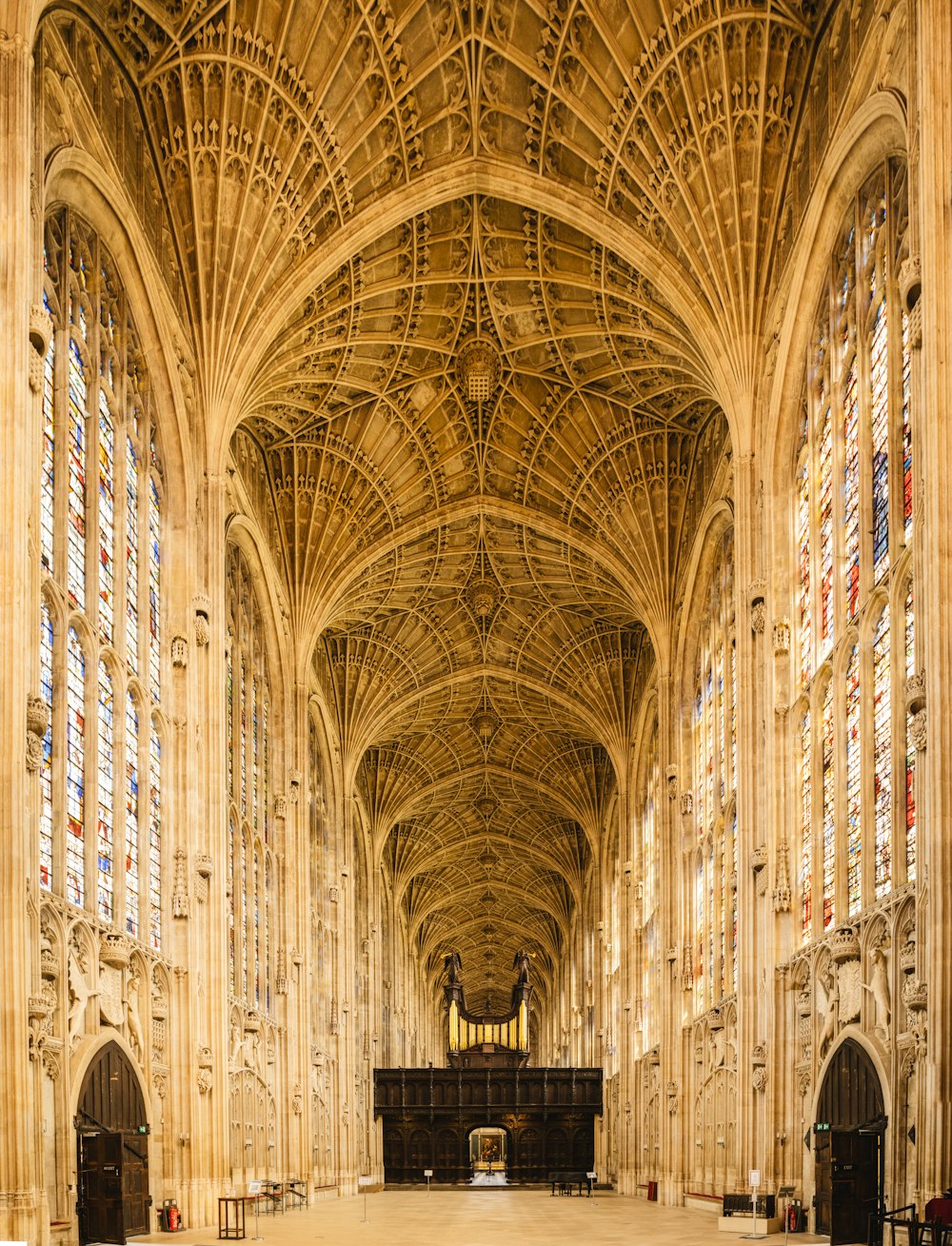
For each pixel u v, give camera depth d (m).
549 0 29.20
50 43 23.56
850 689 26.70
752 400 32.19
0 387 18.84
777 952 29.56
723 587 40.28
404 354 39.56
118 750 26.06
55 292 24.16
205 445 32.22
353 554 46.22
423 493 45.62
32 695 19.14
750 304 31.73
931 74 19.94
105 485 26.77
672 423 41.66
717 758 40.97
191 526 31.31
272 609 43.41
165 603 30.69
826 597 28.95
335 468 43.62
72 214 25.48
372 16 28.81
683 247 31.64
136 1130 25.45
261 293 32.19
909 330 21.34
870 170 25.98
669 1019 45.28
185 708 30.25
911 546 22.41
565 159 32.56
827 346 28.95
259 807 41.75
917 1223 16.67
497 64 31.00
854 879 25.84
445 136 32.44
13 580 18.45
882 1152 22.52
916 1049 20.42
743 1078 30.64
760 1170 29.41
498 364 40.50
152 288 29.05
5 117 19.61
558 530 46.34
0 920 17.64
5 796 17.92
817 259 28.64
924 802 19.86
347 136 30.80
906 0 21.89
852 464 27.16
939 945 18.12
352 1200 48.50
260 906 41.06
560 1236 27.09
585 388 41.06
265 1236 26.77
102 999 23.91
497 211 35.38
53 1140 20.84
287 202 31.11
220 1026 29.72
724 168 30.23
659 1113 49.38
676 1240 25.38
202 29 27.70
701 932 43.03
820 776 28.44
